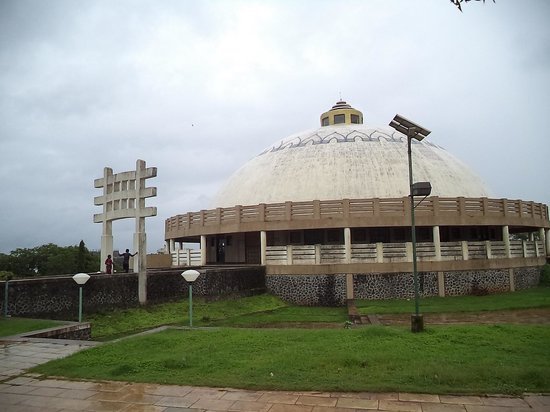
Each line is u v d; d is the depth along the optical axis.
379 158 33.66
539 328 13.66
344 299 27.00
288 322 20.81
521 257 30.25
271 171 35.47
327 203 28.06
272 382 8.82
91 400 8.25
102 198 25.16
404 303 24.41
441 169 34.22
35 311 18.03
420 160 34.19
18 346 12.80
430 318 19.81
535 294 26.77
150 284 22.12
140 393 8.55
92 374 9.74
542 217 32.69
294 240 31.23
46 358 11.40
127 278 21.25
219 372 9.62
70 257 56.44
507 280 28.75
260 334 13.33
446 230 31.55
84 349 12.05
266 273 28.75
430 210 27.59
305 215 28.39
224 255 35.12
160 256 36.12
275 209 29.20
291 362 10.06
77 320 19.17
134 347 12.05
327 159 34.03
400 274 27.06
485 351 11.01
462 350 11.11
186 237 35.69
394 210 27.53
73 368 10.26
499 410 7.38
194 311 22.11
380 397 8.07
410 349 11.14
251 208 29.88
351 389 8.38
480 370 9.14
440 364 9.75
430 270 27.19
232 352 11.27
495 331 13.27
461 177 34.88
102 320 19.28
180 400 8.15
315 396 8.18
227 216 30.81
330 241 30.61
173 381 9.12
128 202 23.52
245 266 28.30
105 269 24.84
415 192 14.14
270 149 40.44
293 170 34.25
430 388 8.34
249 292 26.94
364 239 30.34
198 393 8.48
